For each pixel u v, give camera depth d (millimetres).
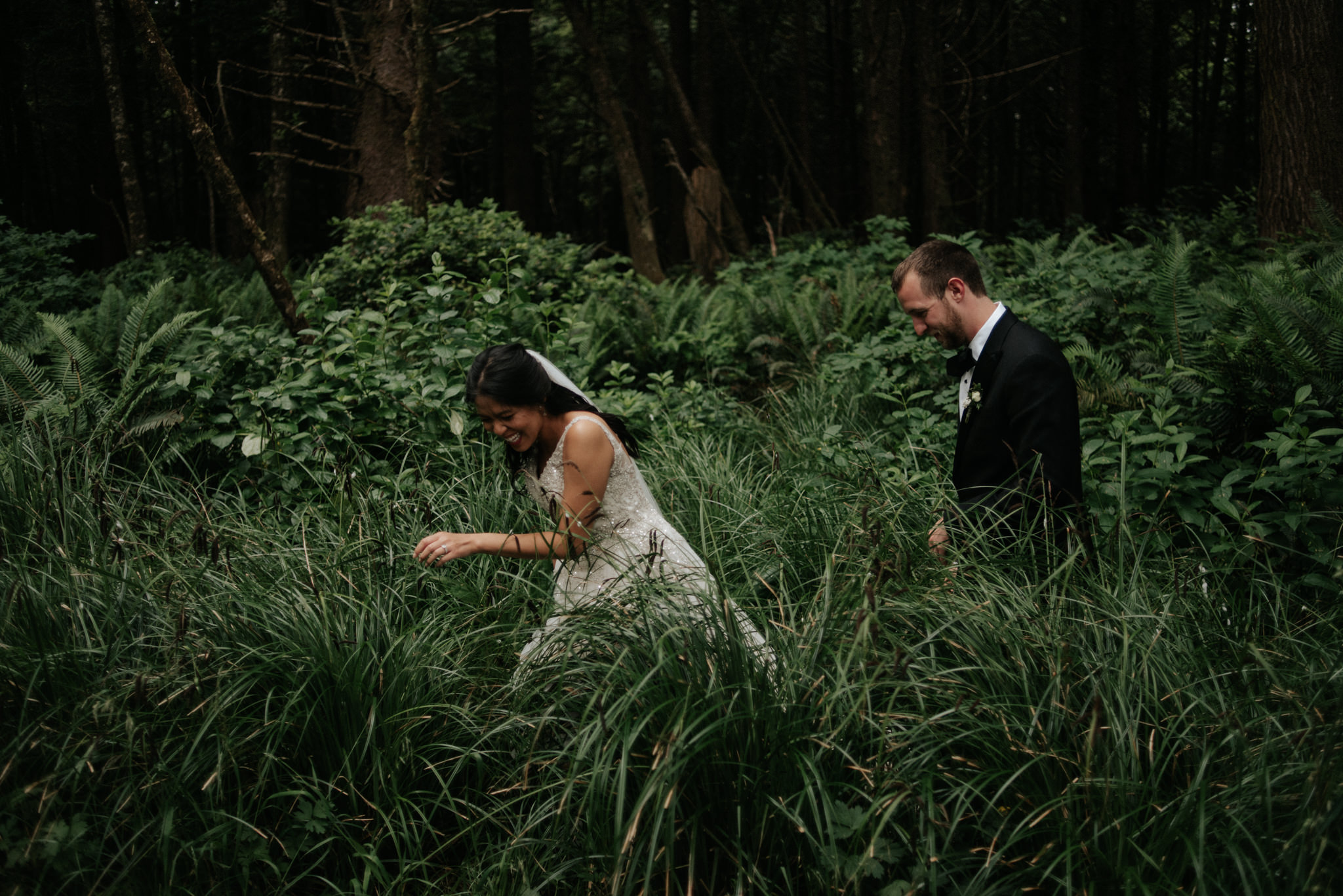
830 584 2420
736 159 24438
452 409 4098
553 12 20109
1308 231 5949
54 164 19703
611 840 2104
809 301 6441
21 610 2475
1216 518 3357
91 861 2141
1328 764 1912
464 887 2314
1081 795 2002
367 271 6793
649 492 2885
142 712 2248
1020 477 2725
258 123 16391
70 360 4340
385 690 2426
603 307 6320
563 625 2531
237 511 3504
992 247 8406
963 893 1928
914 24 13289
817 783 2045
